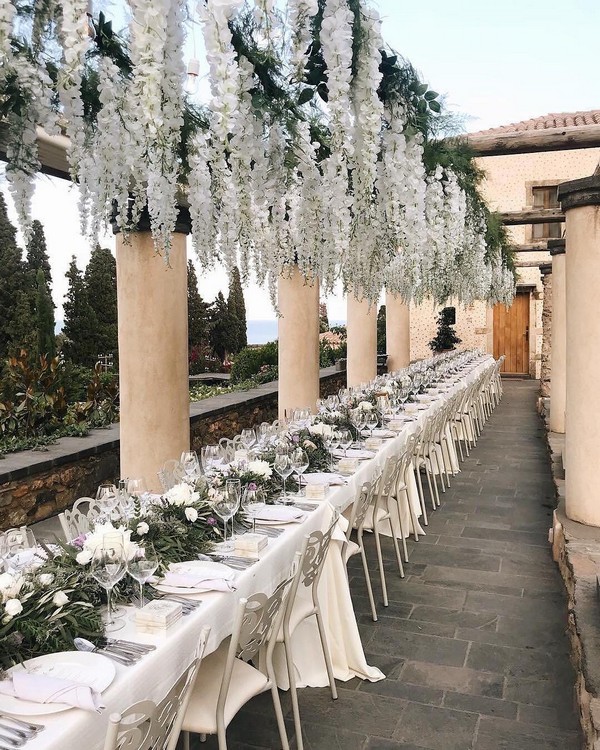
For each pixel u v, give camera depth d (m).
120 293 4.75
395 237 3.64
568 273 3.98
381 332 18.47
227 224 3.14
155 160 2.52
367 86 2.71
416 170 3.52
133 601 2.17
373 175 2.88
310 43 2.44
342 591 3.13
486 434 9.88
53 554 2.30
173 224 2.97
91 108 2.57
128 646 1.88
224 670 2.14
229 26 2.48
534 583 4.18
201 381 13.91
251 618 2.14
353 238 3.60
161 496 3.02
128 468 4.86
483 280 9.88
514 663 3.19
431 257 5.01
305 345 7.39
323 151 3.40
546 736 2.62
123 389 4.83
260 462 3.66
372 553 4.79
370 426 5.31
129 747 1.49
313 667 3.09
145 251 4.62
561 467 5.85
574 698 2.87
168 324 4.75
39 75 2.13
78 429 6.13
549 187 16.89
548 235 17.08
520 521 5.54
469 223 7.03
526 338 17.92
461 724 2.71
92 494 5.62
